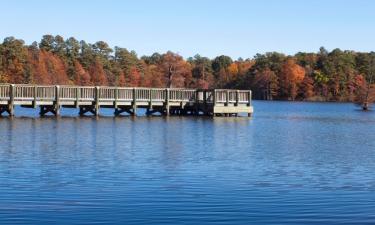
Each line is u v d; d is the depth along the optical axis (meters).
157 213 14.01
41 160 22.17
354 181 18.67
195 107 54.47
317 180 18.80
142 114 55.34
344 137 35.53
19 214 13.74
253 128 41.88
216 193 16.41
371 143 31.58
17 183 17.42
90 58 118.94
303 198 15.89
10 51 97.75
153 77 121.69
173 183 17.83
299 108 93.00
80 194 15.99
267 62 144.62
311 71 142.25
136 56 131.88
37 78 101.12
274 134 36.94
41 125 38.75
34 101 45.38
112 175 19.09
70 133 33.66
